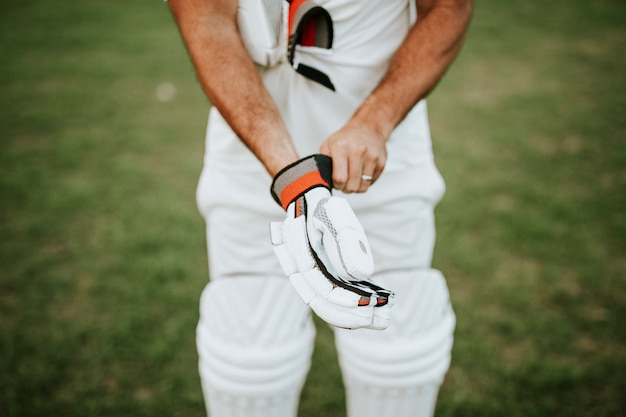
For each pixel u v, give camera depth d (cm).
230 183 101
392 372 104
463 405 158
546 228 228
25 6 570
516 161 280
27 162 282
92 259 216
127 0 595
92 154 292
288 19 86
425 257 108
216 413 109
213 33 83
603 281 201
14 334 182
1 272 209
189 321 188
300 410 161
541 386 163
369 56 91
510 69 401
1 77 396
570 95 355
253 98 82
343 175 76
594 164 275
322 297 69
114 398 162
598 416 154
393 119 83
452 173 269
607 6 540
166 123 330
